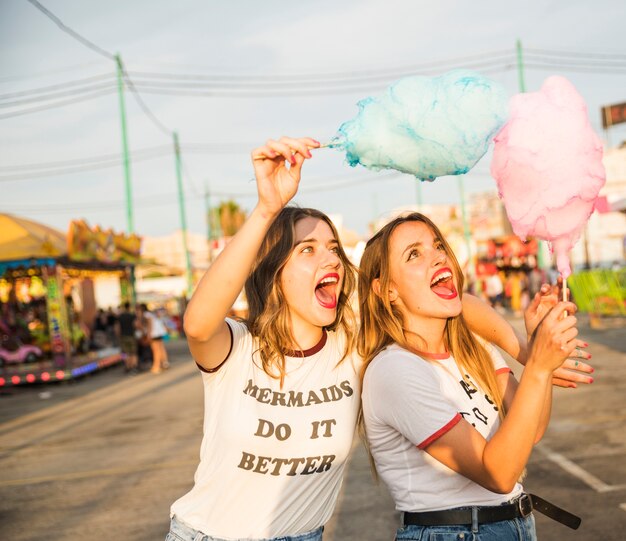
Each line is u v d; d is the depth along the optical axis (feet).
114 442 27.09
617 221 117.91
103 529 16.55
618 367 36.01
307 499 7.70
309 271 7.76
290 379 7.65
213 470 7.55
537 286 85.46
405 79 7.18
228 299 6.81
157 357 55.21
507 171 7.18
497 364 8.71
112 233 64.18
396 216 8.19
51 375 51.85
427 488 7.41
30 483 21.66
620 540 13.58
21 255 52.60
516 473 6.47
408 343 7.95
